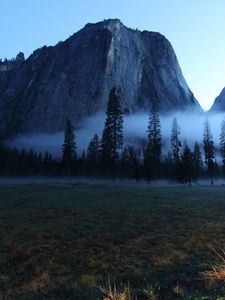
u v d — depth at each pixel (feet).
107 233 80.64
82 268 60.59
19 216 98.43
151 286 43.52
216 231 79.66
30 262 65.00
